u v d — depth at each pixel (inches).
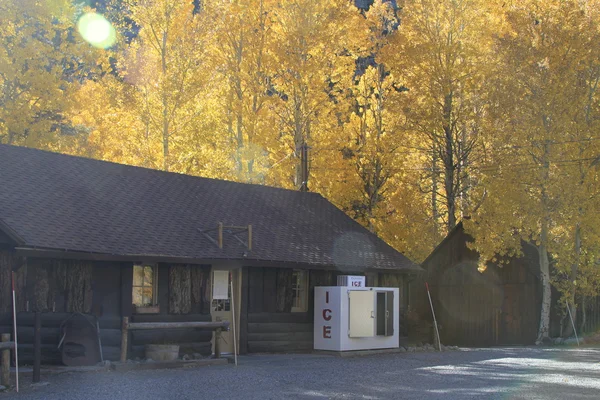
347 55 1366.9
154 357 642.8
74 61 1195.9
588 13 1056.2
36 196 653.9
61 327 594.2
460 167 1326.3
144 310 673.6
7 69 1070.4
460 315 1237.1
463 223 1114.1
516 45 1054.4
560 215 1030.4
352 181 1266.0
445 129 1286.9
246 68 1251.8
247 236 784.9
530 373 592.7
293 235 853.8
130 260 636.1
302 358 724.0
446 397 446.6
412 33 1286.9
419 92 1266.0
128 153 1168.2
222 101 1229.1
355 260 857.5
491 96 1072.8
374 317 791.7
